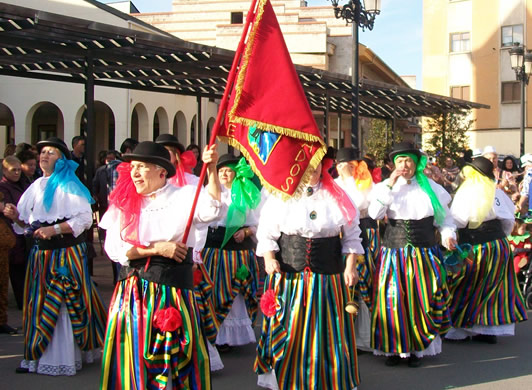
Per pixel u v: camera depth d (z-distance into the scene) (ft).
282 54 13.56
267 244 15.48
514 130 99.14
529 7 97.55
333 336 14.94
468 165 21.62
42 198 17.65
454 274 20.75
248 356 20.16
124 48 28.81
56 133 69.82
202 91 43.98
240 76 13.32
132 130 71.15
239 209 19.60
